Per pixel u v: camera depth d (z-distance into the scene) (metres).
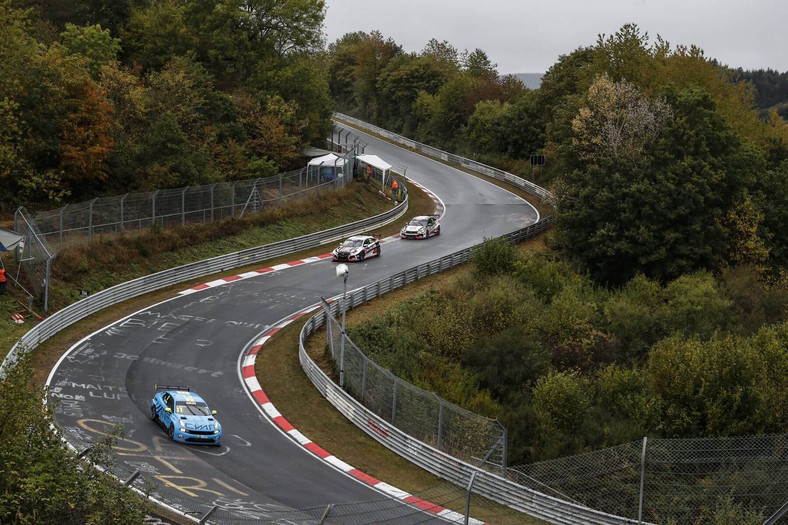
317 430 36.78
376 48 152.38
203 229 63.31
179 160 66.06
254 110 83.56
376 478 31.95
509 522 28.36
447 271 63.28
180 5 95.44
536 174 101.94
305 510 27.25
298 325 50.34
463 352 46.84
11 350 38.75
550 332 49.78
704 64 88.69
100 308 50.41
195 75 79.75
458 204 89.50
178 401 34.03
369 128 138.38
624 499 29.94
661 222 64.50
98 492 21.23
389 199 86.06
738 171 67.88
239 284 58.09
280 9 90.62
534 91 119.25
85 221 55.97
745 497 29.47
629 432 35.59
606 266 65.88
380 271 62.50
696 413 37.56
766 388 38.69
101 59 76.38
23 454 21.36
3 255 50.28
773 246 70.69
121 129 66.94
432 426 34.59
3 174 56.50
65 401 35.84
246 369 43.19
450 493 30.94
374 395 38.56
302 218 72.56
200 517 24.72
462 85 129.50
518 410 38.19
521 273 59.12
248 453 33.03
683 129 67.19
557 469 32.03
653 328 52.44
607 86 73.44
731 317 55.69
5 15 63.66
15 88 58.03
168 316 50.41
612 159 67.62
